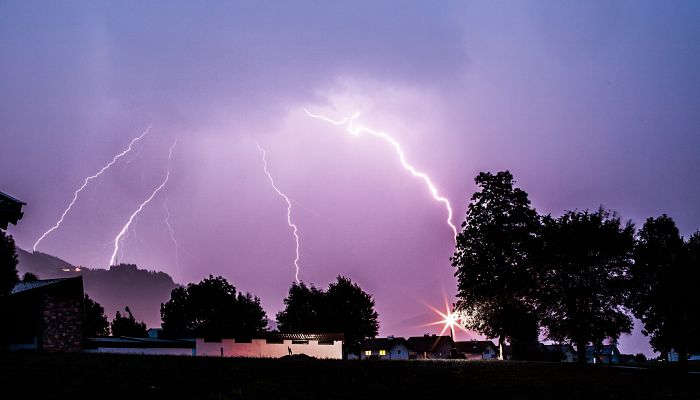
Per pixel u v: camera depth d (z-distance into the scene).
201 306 73.50
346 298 71.06
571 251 40.78
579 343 41.31
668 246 40.91
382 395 18.67
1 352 22.48
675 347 40.56
